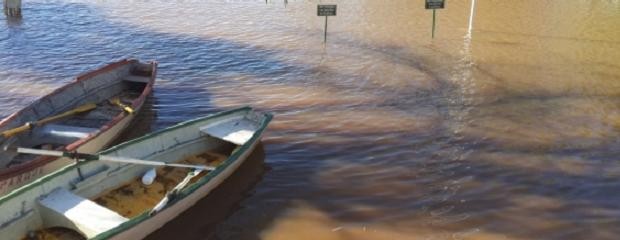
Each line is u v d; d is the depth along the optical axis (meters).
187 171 13.70
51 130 14.65
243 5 39.94
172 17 35.22
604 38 30.20
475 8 38.56
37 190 10.98
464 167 14.86
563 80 22.62
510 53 26.91
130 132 16.88
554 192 13.59
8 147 13.39
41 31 30.86
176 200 11.35
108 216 10.72
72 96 17.11
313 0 42.09
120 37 29.70
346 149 15.88
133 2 40.41
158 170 13.52
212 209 12.74
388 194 13.54
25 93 20.64
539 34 31.03
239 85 21.77
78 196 11.25
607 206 12.99
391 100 20.05
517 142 16.41
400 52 27.05
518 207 12.98
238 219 12.49
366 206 13.03
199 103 19.66
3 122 13.91
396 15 36.28
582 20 34.91
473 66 24.58
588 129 17.36
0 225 10.25
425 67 24.42
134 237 10.67
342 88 21.45
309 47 27.98
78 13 36.00
